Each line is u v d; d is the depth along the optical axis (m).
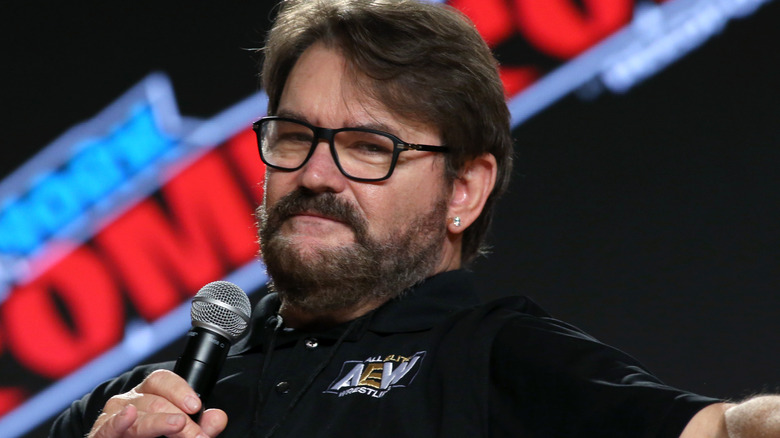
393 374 4.82
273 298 5.77
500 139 5.68
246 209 12.12
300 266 5.03
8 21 12.70
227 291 4.80
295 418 4.80
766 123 11.22
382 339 5.11
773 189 11.14
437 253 5.46
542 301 11.52
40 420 11.94
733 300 11.08
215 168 12.24
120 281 12.13
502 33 11.68
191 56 12.48
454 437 4.41
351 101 5.13
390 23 5.22
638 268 11.37
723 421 3.61
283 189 5.18
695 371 11.07
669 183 11.38
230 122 12.31
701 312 11.14
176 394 4.25
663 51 11.48
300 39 5.43
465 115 5.36
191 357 4.59
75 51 12.62
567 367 4.33
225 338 4.66
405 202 5.18
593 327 11.37
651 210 11.40
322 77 5.20
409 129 5.21
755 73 11.29
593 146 11.57
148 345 12.01
